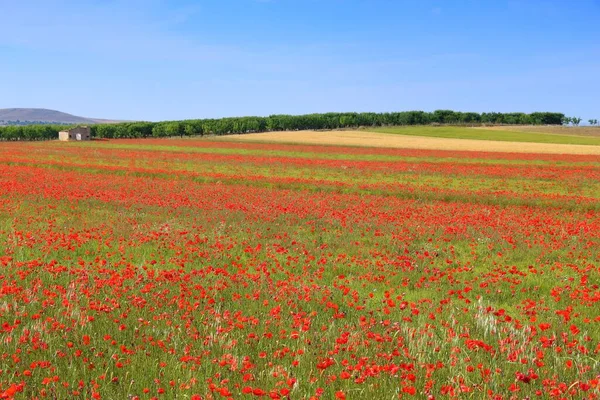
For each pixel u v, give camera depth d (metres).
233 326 7.83
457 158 62.16
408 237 16.98
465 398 6.00
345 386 6.18
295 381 6.01
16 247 14.18
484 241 16.75
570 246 15.97
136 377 6.49
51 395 5.86
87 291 9.32
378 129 153.12
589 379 6.51
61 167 43.69
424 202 27.67
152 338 7.41
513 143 97.94
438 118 184.12
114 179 35.19
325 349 7.43
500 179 40.84
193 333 7.75
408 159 60.53
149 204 23.61
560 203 26.94
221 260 13.75
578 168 49.16
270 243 15.89
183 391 6.07
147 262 13.50
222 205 23.30
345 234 17.61
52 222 18.59
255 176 39.03
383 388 6.23
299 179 37.31
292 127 159.88
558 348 7.44
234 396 6.01
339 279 12.16
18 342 7.07
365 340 7.61
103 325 8.20
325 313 9.39
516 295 11.11
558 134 133.00
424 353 7.14
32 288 9.80
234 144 89.88
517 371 6.62
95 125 140.88
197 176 37.84
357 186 33.47
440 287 11.68
